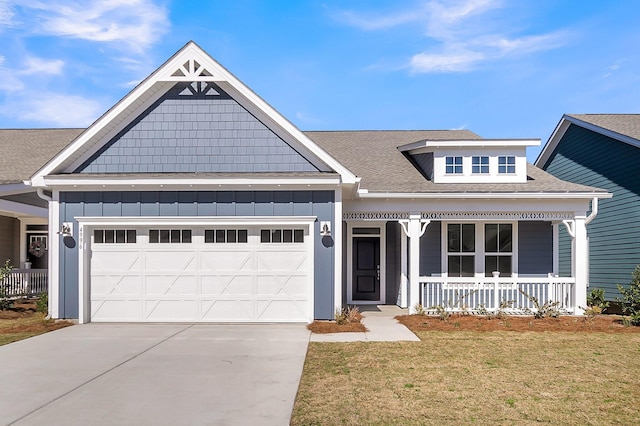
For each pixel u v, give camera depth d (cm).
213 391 719
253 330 1195
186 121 1316
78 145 1274
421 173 1695
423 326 1243
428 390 726
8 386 743
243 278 1295
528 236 1616
